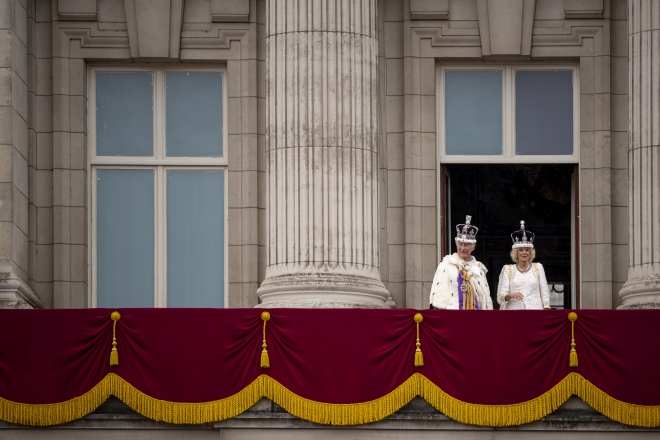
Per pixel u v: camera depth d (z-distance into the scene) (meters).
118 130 108.12
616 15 107.31
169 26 107.19
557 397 86.06
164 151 108.00
